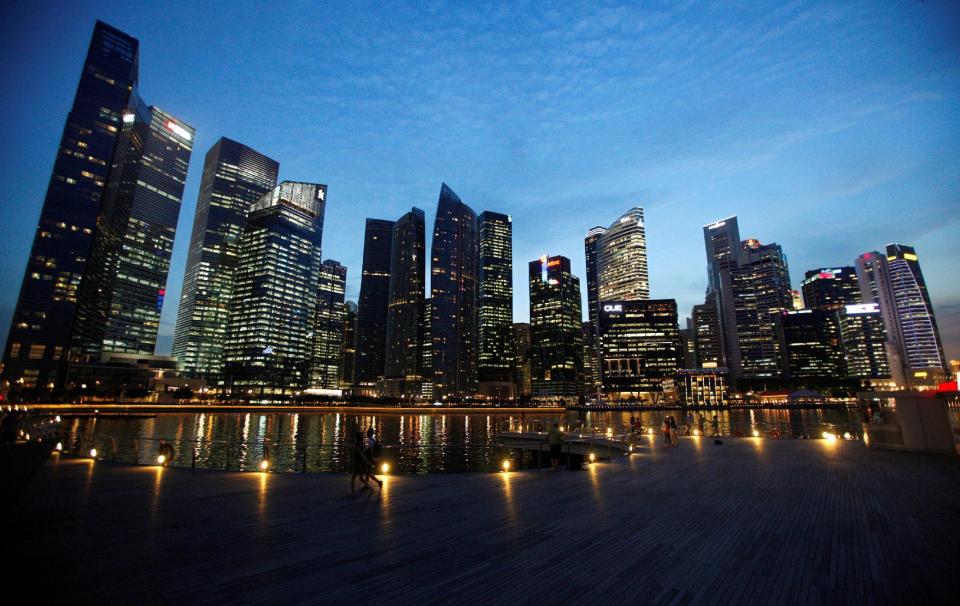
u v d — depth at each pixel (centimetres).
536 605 632
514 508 1245
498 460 6097
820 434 4122
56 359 19938
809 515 1153
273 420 16238
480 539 950
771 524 1068
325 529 1029
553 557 835
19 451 1213
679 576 745
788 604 638
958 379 2322
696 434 3978
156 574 746
